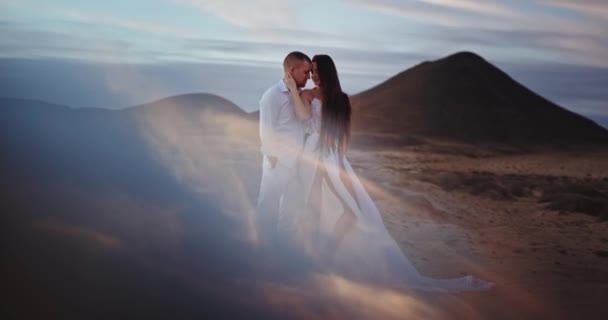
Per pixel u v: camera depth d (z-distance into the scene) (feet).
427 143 157.38
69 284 18.45
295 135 21.62
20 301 16.80
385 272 21.18
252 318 16.74
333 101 21.54
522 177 74.13
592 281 23.40
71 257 21.18
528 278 23.36
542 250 28.94
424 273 23.48
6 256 20.71
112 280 19.08
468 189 52.42
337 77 21.74
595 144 230.27
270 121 21.39
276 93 21.44
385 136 153.99
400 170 72.33
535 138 219.20
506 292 21.02
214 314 16.83
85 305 16.87
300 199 21.74
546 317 18.66
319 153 21.79
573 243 31.30
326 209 21.91
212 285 19.22
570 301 20.36
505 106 239.09
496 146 198.70
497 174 79.10
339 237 21.62
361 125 215.92
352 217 21.54
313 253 21.68
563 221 39.27
